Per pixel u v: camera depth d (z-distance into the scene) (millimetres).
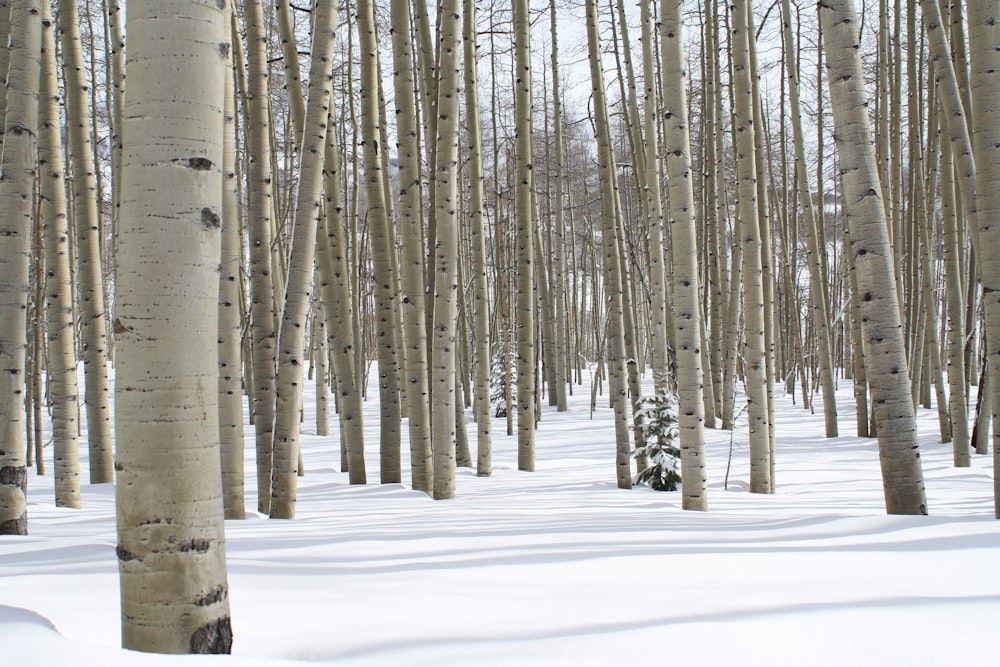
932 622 1959
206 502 1854
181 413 1834
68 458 6316
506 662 1739
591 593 2463
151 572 1792
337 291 7816
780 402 20312
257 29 6020
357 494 7031
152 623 1783
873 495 6848
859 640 1832
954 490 7148
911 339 14500
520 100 9305
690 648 1801
